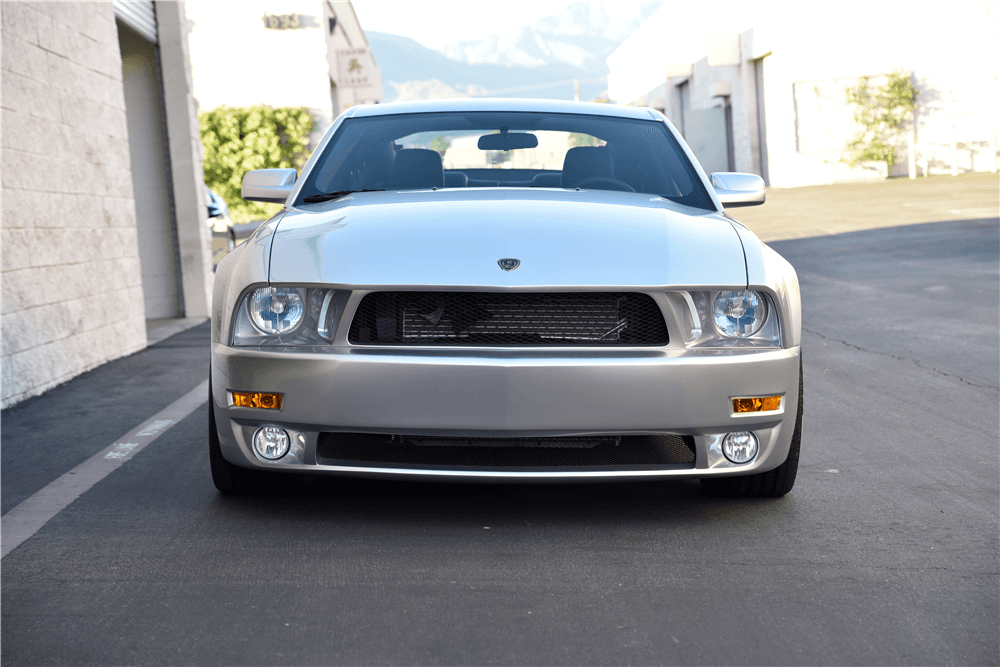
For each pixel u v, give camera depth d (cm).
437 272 285
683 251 301
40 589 257
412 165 399
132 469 386
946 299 831
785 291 304
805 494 345
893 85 2277
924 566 273
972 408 482
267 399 292
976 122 2286
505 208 330
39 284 585
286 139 2028
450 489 348
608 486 354
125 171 757
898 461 388
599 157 403
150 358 716
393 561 276
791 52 2327
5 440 447
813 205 1758
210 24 1998
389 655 218
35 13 603
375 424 283
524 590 255
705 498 339
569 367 280
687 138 2827
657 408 285
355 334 290
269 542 293
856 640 226
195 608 244
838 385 548
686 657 217
